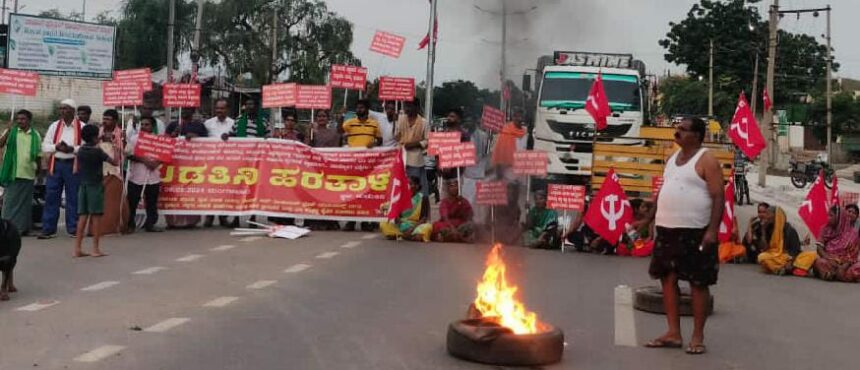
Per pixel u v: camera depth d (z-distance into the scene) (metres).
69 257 10.24
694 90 54.88
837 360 6.26
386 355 6.02
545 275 9.72
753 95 46.66
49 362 5.68
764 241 11.11
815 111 51.50
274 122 19.19
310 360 5.84
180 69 46.12
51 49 38.59
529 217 12.19
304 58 43.00
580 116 18.27
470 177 12.42
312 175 13.39
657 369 5.86
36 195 13.03
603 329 7.04
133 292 8.15
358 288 8.58
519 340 5.79
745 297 8.92
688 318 7.63
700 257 6.26
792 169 37.00
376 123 13.84
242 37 43.31
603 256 11.41
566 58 19.89
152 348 6.08
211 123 13.80
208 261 10.09
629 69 18.98
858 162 50.50
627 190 13.70
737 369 5.93
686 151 6.37
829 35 41.25
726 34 55.56
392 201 12.19
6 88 13.71
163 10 46.75
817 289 9.59
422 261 10.41
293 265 9.93
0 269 7.81
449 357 5.99
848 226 10.47
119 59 47.34
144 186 12.80
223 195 13.31
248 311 7.39
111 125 12.28
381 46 16.02
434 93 17.20
